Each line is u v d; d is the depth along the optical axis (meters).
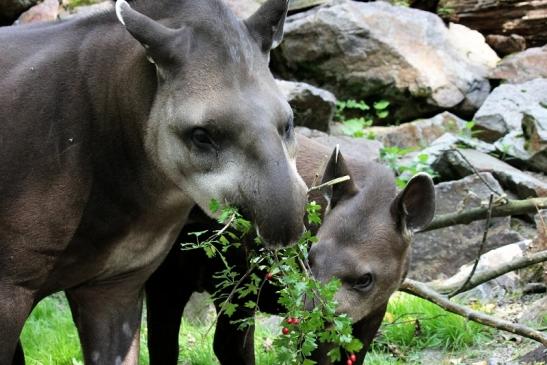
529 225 10.01
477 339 7.52
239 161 4.51
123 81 5.06
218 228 6.29
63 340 8.18
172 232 5.46
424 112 12.64
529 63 12.85
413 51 12.62
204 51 4.74
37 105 5.11
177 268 6.83
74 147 5.08
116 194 5.13
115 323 5.65
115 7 5.01
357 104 12.43
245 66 4.71
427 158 10.68
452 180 10.77
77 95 5.14
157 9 5.08
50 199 5.05
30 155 5.05
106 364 5.64
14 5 11.95
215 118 4.55
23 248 5.04
